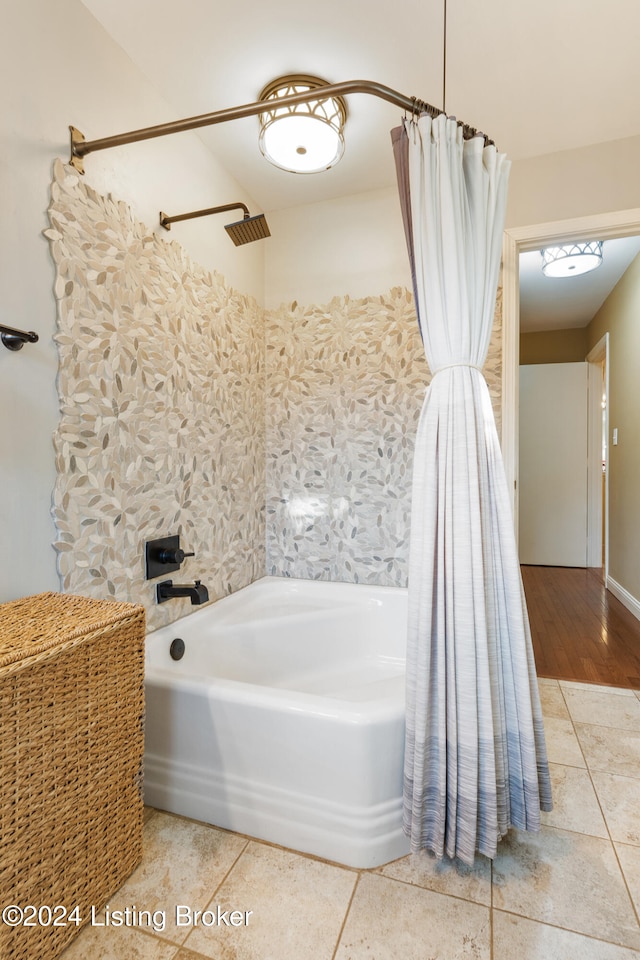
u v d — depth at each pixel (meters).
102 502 1.40
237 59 1.53
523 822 1.10
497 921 0.98
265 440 2.49
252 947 0.93
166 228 1.67
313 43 1.47
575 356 4.85
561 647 2.60
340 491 2.37
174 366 1.73
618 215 1.94
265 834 1.21
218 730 1.25
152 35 1.43
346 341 2.34
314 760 1.15
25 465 1.16
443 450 1.15
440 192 1.17
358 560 2.34
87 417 1.34
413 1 1.33
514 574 1.15
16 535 1.14
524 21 1.40
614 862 1.14
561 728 1.75
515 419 2.09
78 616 1.02
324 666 2.06
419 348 2.21
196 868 1.12
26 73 1.15
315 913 1.00
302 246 2.41
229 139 1.89
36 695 0.85
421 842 1.09
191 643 1.70
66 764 0.92
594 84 1.65
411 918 0.99
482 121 1.84
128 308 1.49
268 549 2.50
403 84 1.65
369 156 2.02
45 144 1.20
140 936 0.95
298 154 1.75
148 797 1.33
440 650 1.11
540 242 2.08
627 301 3.38
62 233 1.25
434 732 1.10
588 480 4.69
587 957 0.91
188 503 1.82
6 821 0.80
